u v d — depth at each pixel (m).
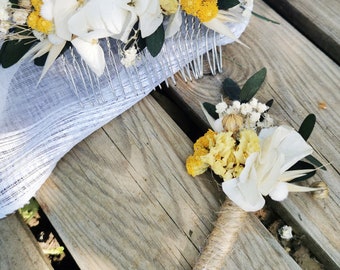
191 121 1.33
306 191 1.05
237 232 1.01
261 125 1.05
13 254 1.07
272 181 0.94
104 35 0.91
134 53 0.96
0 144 1.03
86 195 1.11
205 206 1.09
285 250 1.08
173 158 1.14
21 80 1.09
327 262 1.08
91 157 1.15
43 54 0.98
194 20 1.13
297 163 1.02
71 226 1.09
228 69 1.25
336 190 1.09
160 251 1.05
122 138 1.17
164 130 1.18
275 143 0.96
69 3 0.89
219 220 1.02
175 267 1.04
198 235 1.06
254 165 0.97
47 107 1.08
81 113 1.11
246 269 1.02
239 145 0.98
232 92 1.16
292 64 1.26
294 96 1.21
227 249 1.00
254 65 1.26
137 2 0.90
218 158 1.00
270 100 1.15
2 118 1.04
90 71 1.12
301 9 1.36
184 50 1.17
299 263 1.15
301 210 1.08
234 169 1.00
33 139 1.05
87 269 1.04
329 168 1.12
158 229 1.07
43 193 1.12
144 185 1.11
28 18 0.90
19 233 1.09
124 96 1.15
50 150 1.07
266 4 1.38
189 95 1.22
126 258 1.05
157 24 0.94
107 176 1.12
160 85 1.23
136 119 1.19
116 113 1.16
